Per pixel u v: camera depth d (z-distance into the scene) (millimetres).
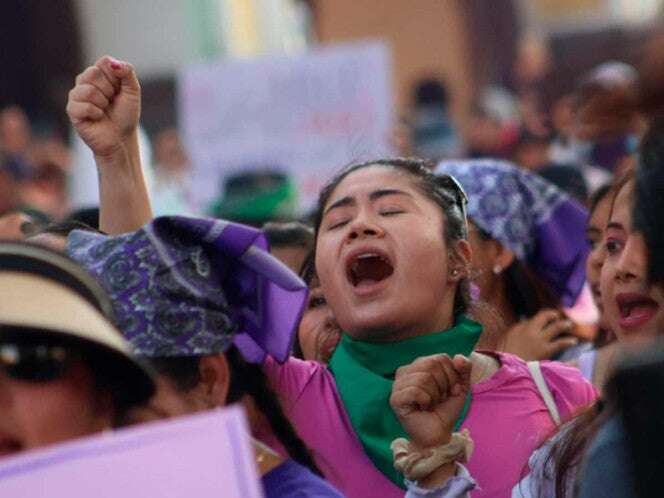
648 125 5164
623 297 7625
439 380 7336
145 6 37531
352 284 8383
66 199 22906
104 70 8305
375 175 8539
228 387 6477
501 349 10164
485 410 8141
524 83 36469
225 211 17344
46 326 4953
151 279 6266
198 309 6273
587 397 8266
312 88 20016
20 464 4590
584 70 43281
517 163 21359
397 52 38500
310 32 38875
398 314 8242
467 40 39250
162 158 22688
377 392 8086
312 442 8070
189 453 4652
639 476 4348
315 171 19938
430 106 26125
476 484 7383
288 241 10781
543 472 6992
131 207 8336
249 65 20125
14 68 39344
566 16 44250
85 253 6371
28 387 5094
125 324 6215
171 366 6230
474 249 10688
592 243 10250
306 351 9297
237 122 20141
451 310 8531
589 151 17438
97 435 5203
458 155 25438
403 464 7293
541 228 10914
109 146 8305
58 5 38594
